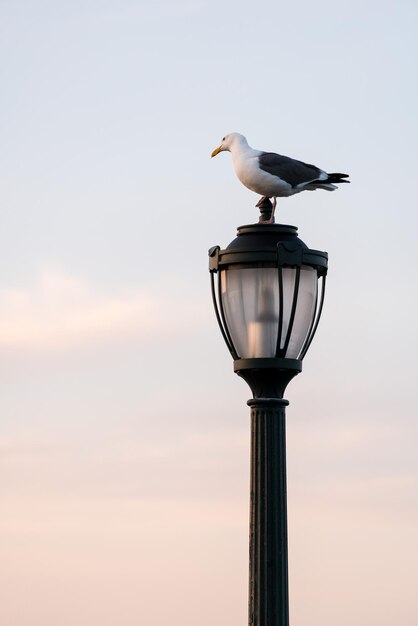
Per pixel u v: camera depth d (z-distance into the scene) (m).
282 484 7.36
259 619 7.06
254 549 7.21
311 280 7.68
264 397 7.51
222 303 7.74
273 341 7.53
